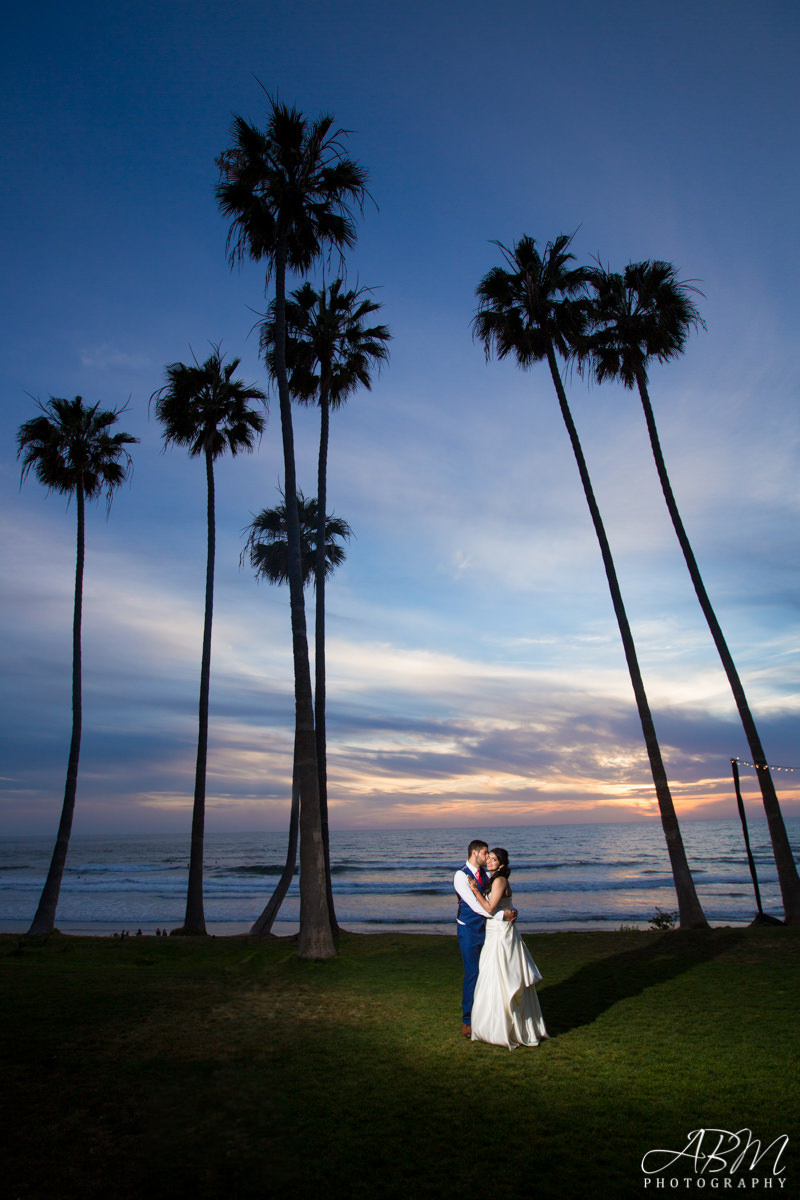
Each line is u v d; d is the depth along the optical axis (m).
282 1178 3.92
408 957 11.55
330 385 18.02
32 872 61.16
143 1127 4.59
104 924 27.86
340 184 14.72
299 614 13.14
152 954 12.49
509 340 18.28
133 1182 3.89
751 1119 4.59
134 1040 6.51
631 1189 3.75
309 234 14.82
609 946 12.07
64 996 8.38
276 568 23.69
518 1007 6.31
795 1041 6.27
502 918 6.47
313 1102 4.98
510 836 131.25
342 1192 3.76
